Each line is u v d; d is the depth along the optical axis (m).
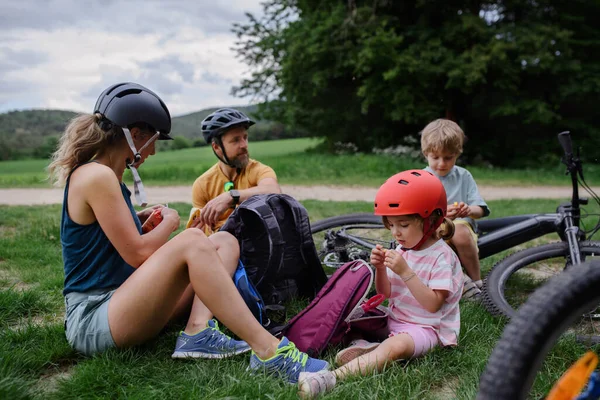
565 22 20.06
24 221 6.84
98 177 2.42
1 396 2.09
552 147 20.11
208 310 2.64
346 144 23.09
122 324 2.45
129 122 2.55
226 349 2.56
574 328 2.77
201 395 2.21
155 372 2.44
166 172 15.70
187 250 2.36
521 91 19.81
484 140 20.81
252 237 3.21
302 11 22.78
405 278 2.62
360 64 18.44
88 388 2.27
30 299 3.46
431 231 2.71
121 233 2.45
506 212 8.05
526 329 1.42
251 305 2.76
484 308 3.27
